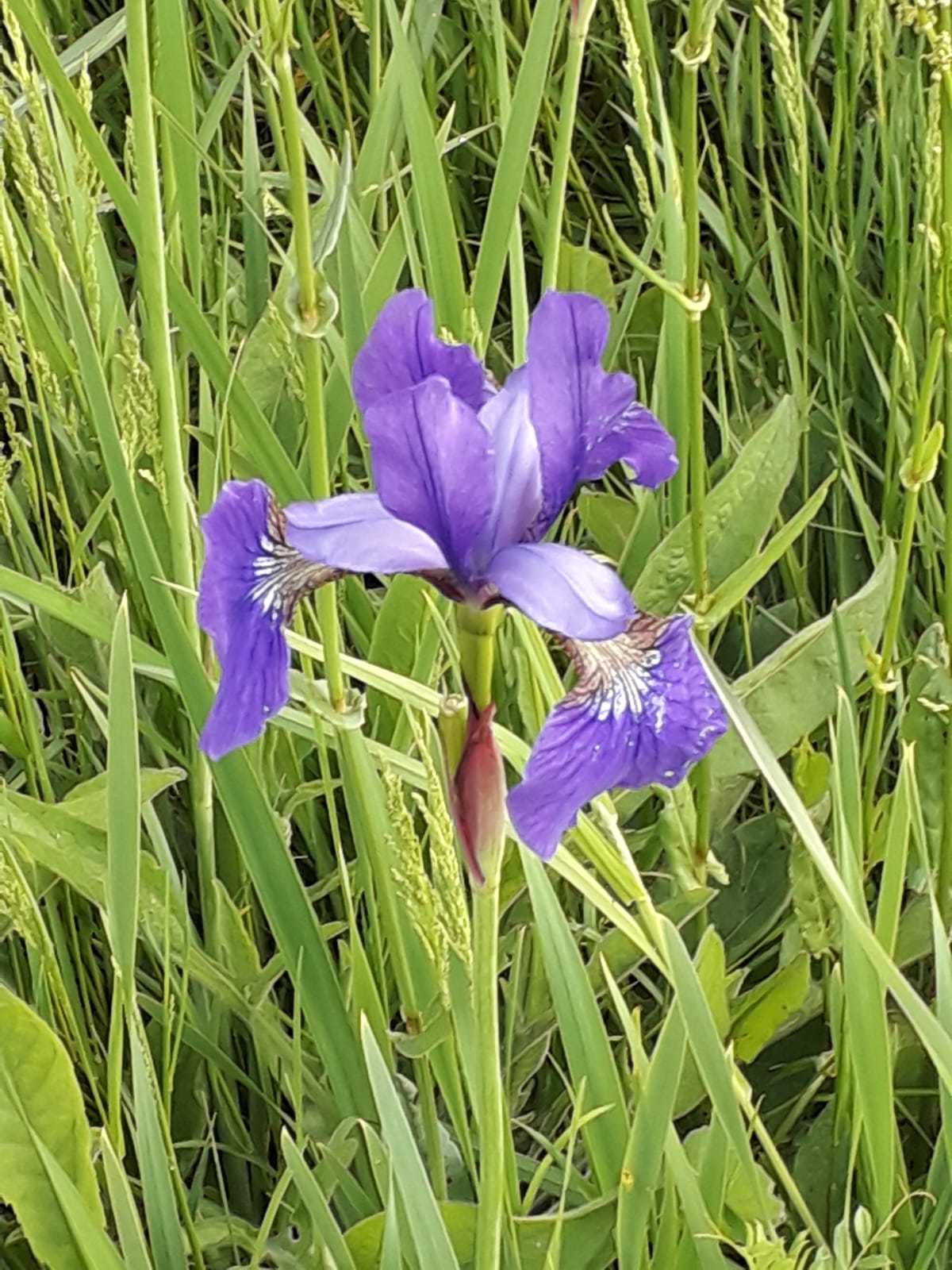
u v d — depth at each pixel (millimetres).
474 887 324
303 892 447
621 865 420
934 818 504
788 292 661
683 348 515
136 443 438
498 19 496
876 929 423
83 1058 450
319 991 455
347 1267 401
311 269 390
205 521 323
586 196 679
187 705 439
